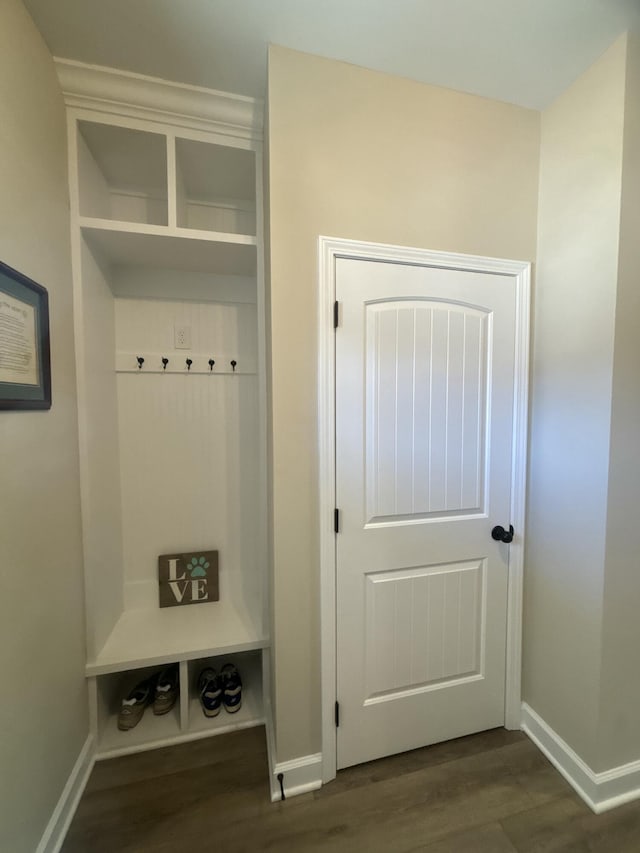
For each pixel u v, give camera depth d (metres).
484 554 1.52
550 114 1.43
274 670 1.34
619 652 1.29
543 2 1.07
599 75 1.23
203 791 1.32
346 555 1.36
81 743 1.37
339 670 1.38
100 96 1.32
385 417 1.38
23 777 1.01
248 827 1.21
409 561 1.44
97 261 1.54
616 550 1.26
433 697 1.50
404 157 1.33
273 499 1.30
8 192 0.98
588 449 1.29
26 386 1.04
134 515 1.83
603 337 1.23
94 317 1.50
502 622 1.56
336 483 1.34
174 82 1.32
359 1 1.05
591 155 1.26
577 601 1.34
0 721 0.92
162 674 1.73
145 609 1.81
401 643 1.45
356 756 1.42
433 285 1.39
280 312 1.25
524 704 1.59
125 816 1.24
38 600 1.10
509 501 1.54
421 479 1.43
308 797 1.31
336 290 1.30
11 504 0.98
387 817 1.24
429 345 1.41
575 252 1.33
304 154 1.24
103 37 1.16
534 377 1.51
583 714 1.33
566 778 1.38
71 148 1.33
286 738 1.33
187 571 1.85
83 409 1.39
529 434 1.53
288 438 1.28
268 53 1.19
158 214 1.78
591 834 1.20
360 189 1.29
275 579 1.30
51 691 1.16
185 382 1.85
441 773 1.40
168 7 1.07
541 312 1.48
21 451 1.02
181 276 1.81
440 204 1.38
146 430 1.82
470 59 1.25
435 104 1.35
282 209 1.23
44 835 1.10
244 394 1.92
